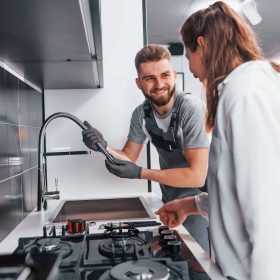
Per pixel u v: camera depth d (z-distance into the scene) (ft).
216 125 2.52
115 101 6.48
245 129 2.23
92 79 5.41
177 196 5.05
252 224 2.18
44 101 6.39
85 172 6.45
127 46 6.48
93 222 3.91
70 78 5.26
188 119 4.53
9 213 3.93
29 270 1.80
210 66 2.73
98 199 6.05
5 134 3.92
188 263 2.37
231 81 2.46
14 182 4.24
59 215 4.93
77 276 2.13
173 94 4.81
